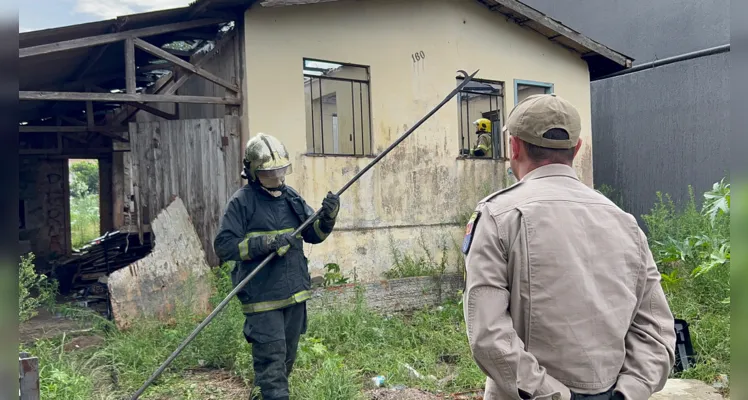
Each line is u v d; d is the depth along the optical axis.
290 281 3.51
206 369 4.80
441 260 7.90
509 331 1.56
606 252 1.65
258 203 3.56
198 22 6.23
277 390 3.34
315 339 5.04
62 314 6.20
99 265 8.51
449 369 4.88
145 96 5.94
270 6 6.20
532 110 1.76
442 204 7.98
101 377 4.31
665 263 6.74
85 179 25.25
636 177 11.20
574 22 12.44
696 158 10.17
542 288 1.59
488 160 8.45
